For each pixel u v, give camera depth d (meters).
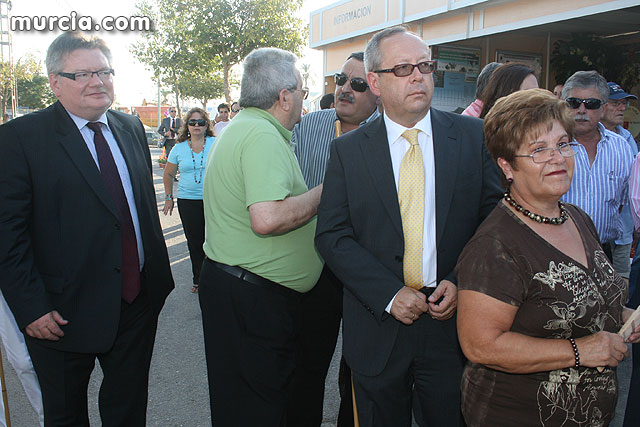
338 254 2.09
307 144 3.02
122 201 2.40
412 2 8.55
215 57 19.20
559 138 1.55
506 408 1.63
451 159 2.07
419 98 2.01
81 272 2.27
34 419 3.30
